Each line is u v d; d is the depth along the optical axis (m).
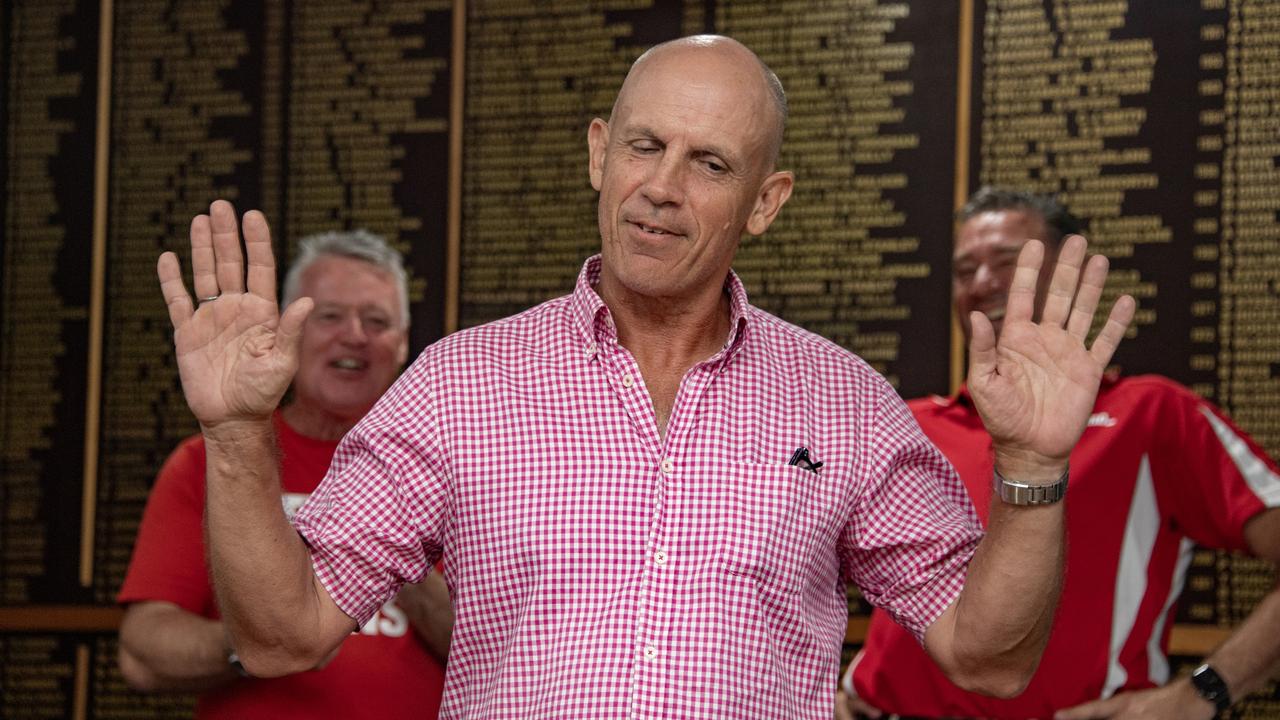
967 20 3.18
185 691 2.39
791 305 3.26
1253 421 2.99
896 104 3.22
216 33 3.62
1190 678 2.43
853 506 1.57
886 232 3.22
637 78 1.58
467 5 3.48
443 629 2.30
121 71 3.65
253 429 1.40
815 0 3.28
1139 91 3.07
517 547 1.47
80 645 3.54
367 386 2.70
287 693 2.34
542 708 1.42
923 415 2.81
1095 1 3.10
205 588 2.46
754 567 1.47
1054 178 3.11
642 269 1.53
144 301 3.61
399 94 3.51
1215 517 2.57
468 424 1.51
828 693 1.53
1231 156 3.02
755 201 1.61
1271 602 2.47
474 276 3.44
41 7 3.70
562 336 1.57
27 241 3.66
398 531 1.50
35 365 3.63
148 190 3.62
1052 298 1.46
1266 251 3.00
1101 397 2.64
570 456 1.49
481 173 3.45
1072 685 2.49
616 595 1.44
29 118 3.68
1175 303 3.03
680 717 1.41
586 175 3.39
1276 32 3.01
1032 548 1.44
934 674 2.57
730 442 1.52
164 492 2.52
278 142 3.56
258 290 1.41
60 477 3.59
